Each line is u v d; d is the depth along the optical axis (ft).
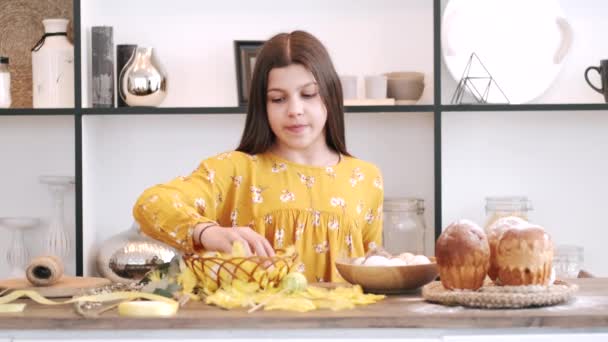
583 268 10.26
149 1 10.05
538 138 10.19
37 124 10.20
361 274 4.73
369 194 7.20
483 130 10.18
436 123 9.27
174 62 10.07
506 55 9.80
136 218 5.83
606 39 10.09
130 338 4.11
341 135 6.98
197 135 10.14
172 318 4.07
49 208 10.25
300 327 4.06
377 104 9.36
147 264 9.07
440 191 9.30
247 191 6.77
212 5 10.07
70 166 10.23
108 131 10.09
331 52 10.09
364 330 4.09
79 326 4.09
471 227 4.49
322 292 4.58
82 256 9.32
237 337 4.09
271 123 6.52
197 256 4.69
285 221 6.77
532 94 9.84
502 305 4.26
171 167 10.16
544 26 9.81
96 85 9.37
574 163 10.21
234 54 9.68
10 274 10.01
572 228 10.25
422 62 10.07
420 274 4.72
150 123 10.12
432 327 4.08
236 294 4.43
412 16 10.06
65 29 9.61
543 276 4.44
